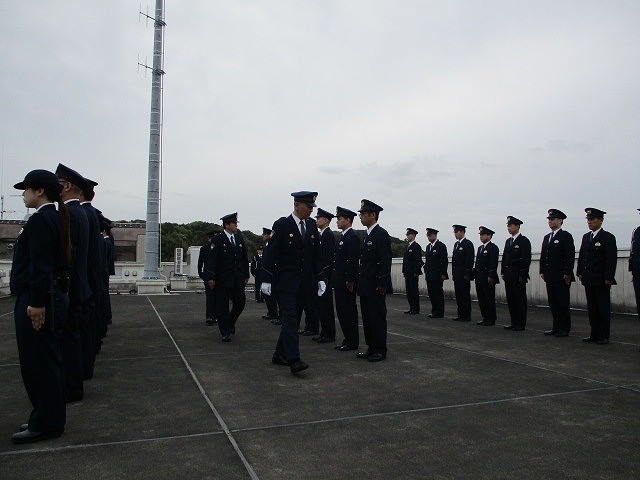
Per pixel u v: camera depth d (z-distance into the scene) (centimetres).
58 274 327
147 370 521
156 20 1941
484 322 916
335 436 322
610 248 688
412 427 340
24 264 317
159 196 1928
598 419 356
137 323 923
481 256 921
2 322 915
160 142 1933
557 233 782
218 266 726
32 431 312
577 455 291
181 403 398
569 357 591
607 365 543
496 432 330
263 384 461
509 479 259
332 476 262
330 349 663
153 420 354
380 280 573
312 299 796
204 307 1262
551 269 775
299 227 537
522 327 842
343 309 656
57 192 326
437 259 1047
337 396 418
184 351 634
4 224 2848
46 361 315
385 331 585
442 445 307
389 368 532
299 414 368
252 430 333
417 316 1081
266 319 1002
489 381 471
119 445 305
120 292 1905
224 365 547
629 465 277
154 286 1852
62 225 326
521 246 839
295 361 495
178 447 302
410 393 427
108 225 673
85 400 406
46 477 259
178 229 4356
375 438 319
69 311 396
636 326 878
